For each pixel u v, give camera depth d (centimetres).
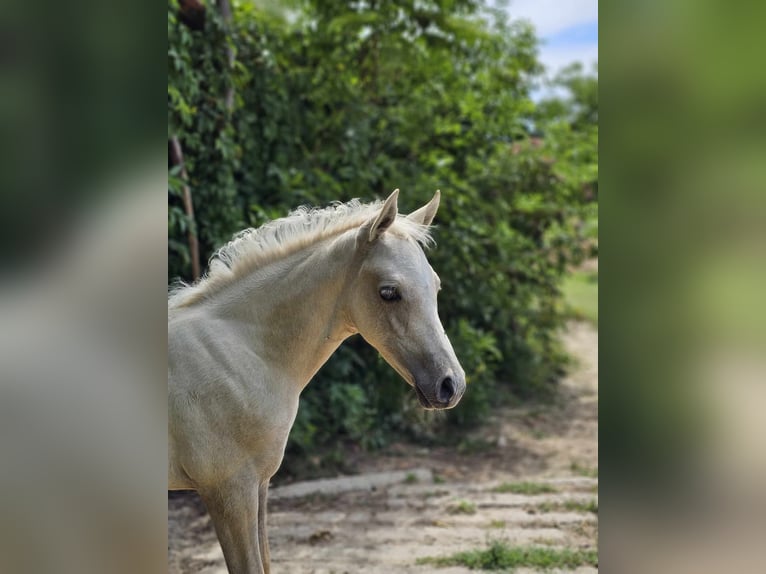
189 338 200
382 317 198
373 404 518
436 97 623
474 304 601
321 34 551
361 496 408
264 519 216
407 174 571
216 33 429
